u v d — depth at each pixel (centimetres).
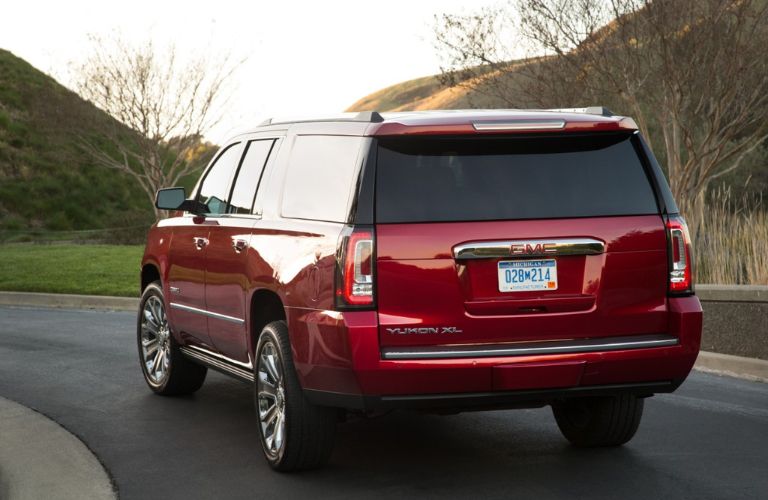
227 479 604
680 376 573
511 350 539
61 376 966
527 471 604
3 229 3747
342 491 571
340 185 566
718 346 984
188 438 712
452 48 1688
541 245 545
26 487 595
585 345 550
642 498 544
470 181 549
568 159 564
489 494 557
